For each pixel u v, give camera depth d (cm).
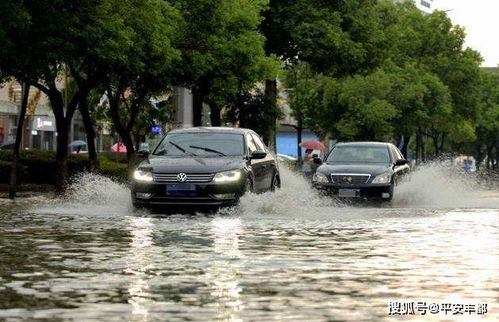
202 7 7231
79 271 2044
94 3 5744
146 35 6128
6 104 13800
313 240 2834
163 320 1435
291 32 9431
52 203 5041
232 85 7712
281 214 4056
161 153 4338
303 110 14700
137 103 7256
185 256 2356
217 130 4431
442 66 15700
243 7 7600
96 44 5731
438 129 17075
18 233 3044
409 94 14512
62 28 5612
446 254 2442
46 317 1458
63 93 9912
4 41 5522
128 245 2644
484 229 3338
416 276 1984
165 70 7006
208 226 3359
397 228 3359
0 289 1764
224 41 7400
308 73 14038
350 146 5528
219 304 1591
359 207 4866
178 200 4025
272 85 9575
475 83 15925
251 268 2109
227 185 4031
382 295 1709
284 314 1493
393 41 10306
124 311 1516
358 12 9956
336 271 2064
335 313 1505
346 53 9656
